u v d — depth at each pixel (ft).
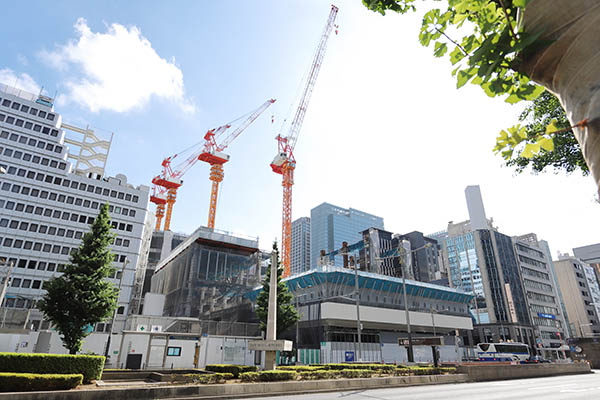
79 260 74.90
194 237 182.91
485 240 285.64
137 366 101.71
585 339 181.16
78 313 70.28
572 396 46.75
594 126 4.21
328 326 152.15
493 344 149.89
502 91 6.70
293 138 354.33
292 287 185.68
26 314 130.82
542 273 311.06
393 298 189.06
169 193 410.11
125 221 201.46
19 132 188.85
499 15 6.70
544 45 5.07
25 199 180.34
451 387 61.36
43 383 43.73
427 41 7.84
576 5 4.57
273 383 52.29
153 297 179.32
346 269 174.19
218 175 356.38
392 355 167.84
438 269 367.04
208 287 173.37
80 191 195.52
